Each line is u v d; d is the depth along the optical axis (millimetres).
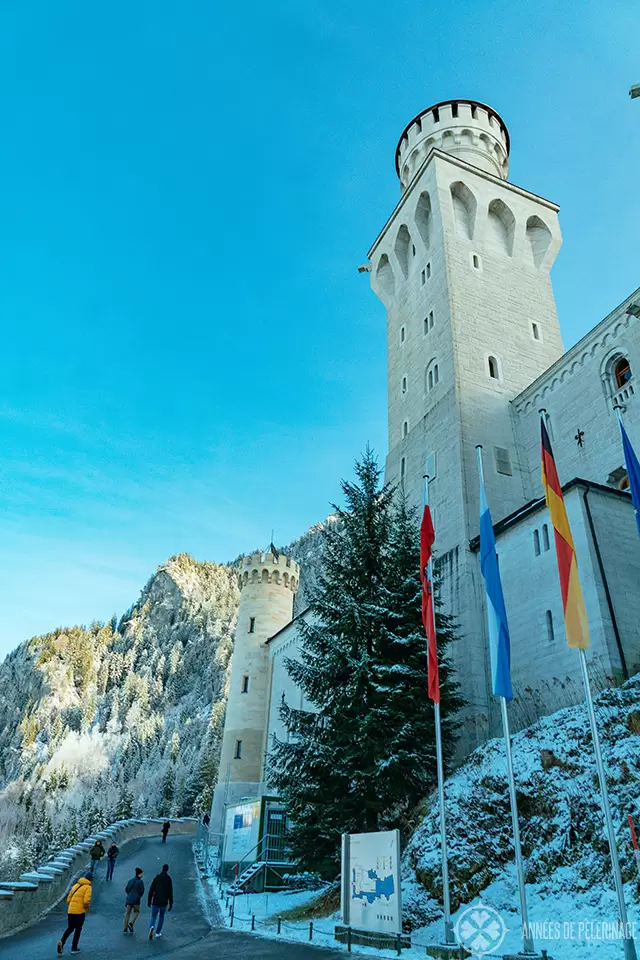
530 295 46688
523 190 50000
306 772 21797
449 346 41500
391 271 54094
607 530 26016
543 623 26750
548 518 27922
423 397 43406
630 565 25750
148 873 33219
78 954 15711
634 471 17562
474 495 35594
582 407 35438
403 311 50031
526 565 28547
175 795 115938
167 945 17219
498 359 42062
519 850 13266
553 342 45219
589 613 24391
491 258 47000
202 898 27266
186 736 175625
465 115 56406
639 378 32094
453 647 31125
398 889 15867
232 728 54281
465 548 33344
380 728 21047
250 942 17484
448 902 14711
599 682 23062
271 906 24984
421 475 40469
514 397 40969
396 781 20797
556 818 17750
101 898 25969
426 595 18500
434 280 46031
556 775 18828
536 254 49375
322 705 23438
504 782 19906
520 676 27266
